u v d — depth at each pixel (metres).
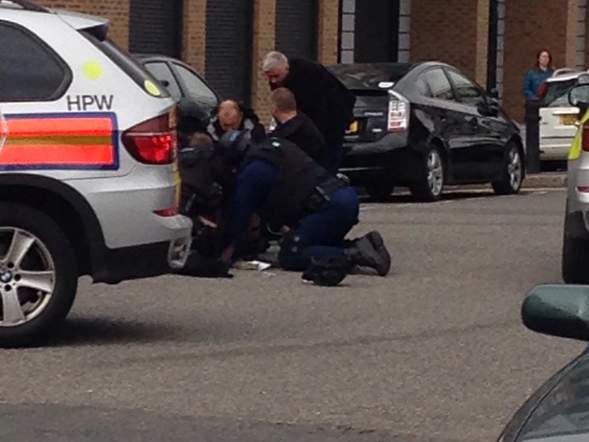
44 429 7.76
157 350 9.72
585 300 4.51
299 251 13.11
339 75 19.95
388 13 32.34
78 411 8.12
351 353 9.80
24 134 9.29
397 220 17.94
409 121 19.56
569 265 12.08
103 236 9.44
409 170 19.67
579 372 4.32
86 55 9.51
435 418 8.16
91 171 9.38
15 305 9.42
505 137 21.94
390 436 7.76
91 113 9.41
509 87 35.28
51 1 21.62
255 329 10.57
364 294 12.25
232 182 12.86
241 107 13.61
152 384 8.77
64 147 9.35
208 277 12.80
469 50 32.50
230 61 25.97
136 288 12.29
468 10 32.44
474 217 18.52
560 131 25.89
